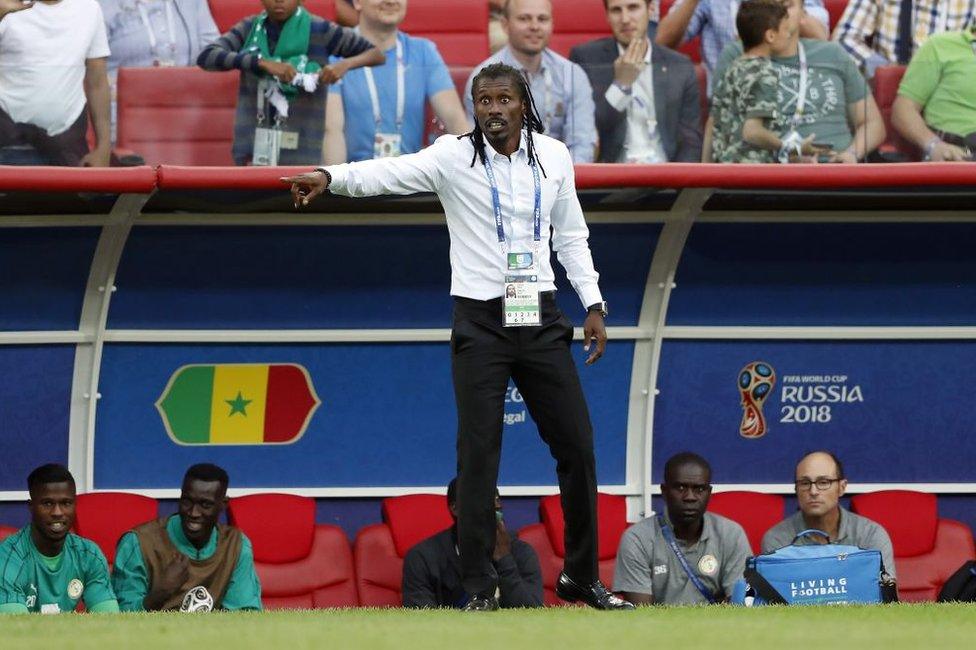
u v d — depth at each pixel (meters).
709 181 29.36
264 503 30.94
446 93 32.16
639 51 32.31
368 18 31.88
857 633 17.05
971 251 33.81
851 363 34.41
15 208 30.20
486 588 19.83
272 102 31.05
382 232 32.34
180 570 28.50
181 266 32.25
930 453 34.78
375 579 30.89
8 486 32.22
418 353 33.59
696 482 29.03
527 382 19.56
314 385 33.31
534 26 31.92
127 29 31.25
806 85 32.22
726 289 33.69
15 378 32.06
